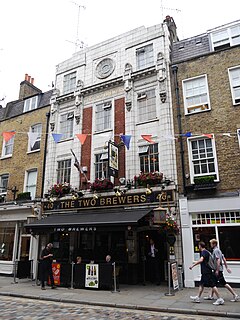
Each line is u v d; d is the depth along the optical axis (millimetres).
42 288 10641
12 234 16547
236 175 11117
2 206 17062
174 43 15680
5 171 18484
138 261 12469
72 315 6812
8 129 19594
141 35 15594
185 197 11688
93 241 13961
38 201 15766
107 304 7949
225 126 11914
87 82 16797
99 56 16859
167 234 11469
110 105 15422
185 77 13539
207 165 11992
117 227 11164
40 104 18984
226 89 12367
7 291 10258
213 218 11250
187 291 9844
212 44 13836
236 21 13727
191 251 11086
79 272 10828
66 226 11961
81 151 15586
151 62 14844
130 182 13180
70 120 16844
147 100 14430
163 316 6676
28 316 6676
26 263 14078
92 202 13852
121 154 14086
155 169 13094
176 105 13359
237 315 6469
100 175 14641
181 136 12695
